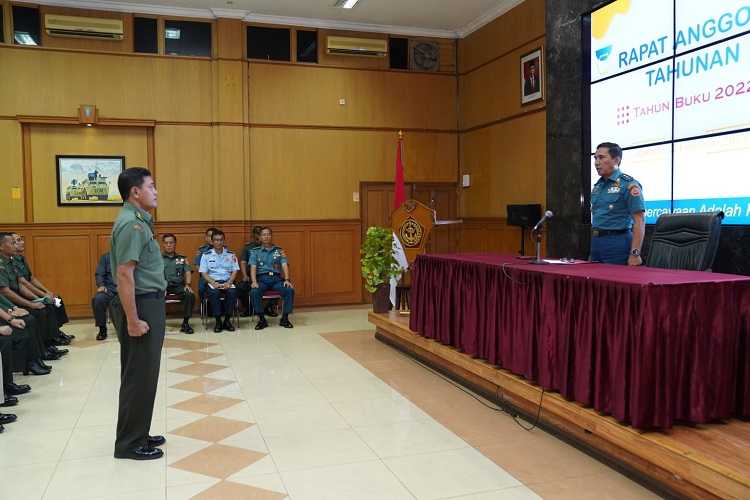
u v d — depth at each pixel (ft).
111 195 24.50
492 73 25.57
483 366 12.38
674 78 15.38
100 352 18.12
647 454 8.18
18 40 23.35
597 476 9.06
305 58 26.63
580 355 9.50
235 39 25.27
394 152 27.78
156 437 10.58
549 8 20.13
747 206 13.46
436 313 14.73
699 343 8.38
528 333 10.87
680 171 15.28
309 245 26.94
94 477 9.21
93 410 12.60
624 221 13.28
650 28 16.14
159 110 24.89
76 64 23.85
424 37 28.04
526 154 23.34
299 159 26.63
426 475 9.18
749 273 13.47
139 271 9.67
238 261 25.53
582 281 9.47
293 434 11.02
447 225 28.60
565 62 19.48
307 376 15.14
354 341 19.53
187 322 21.24
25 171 23.58
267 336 20.51
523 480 8.95
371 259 19.81
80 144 24.13
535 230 13.04
